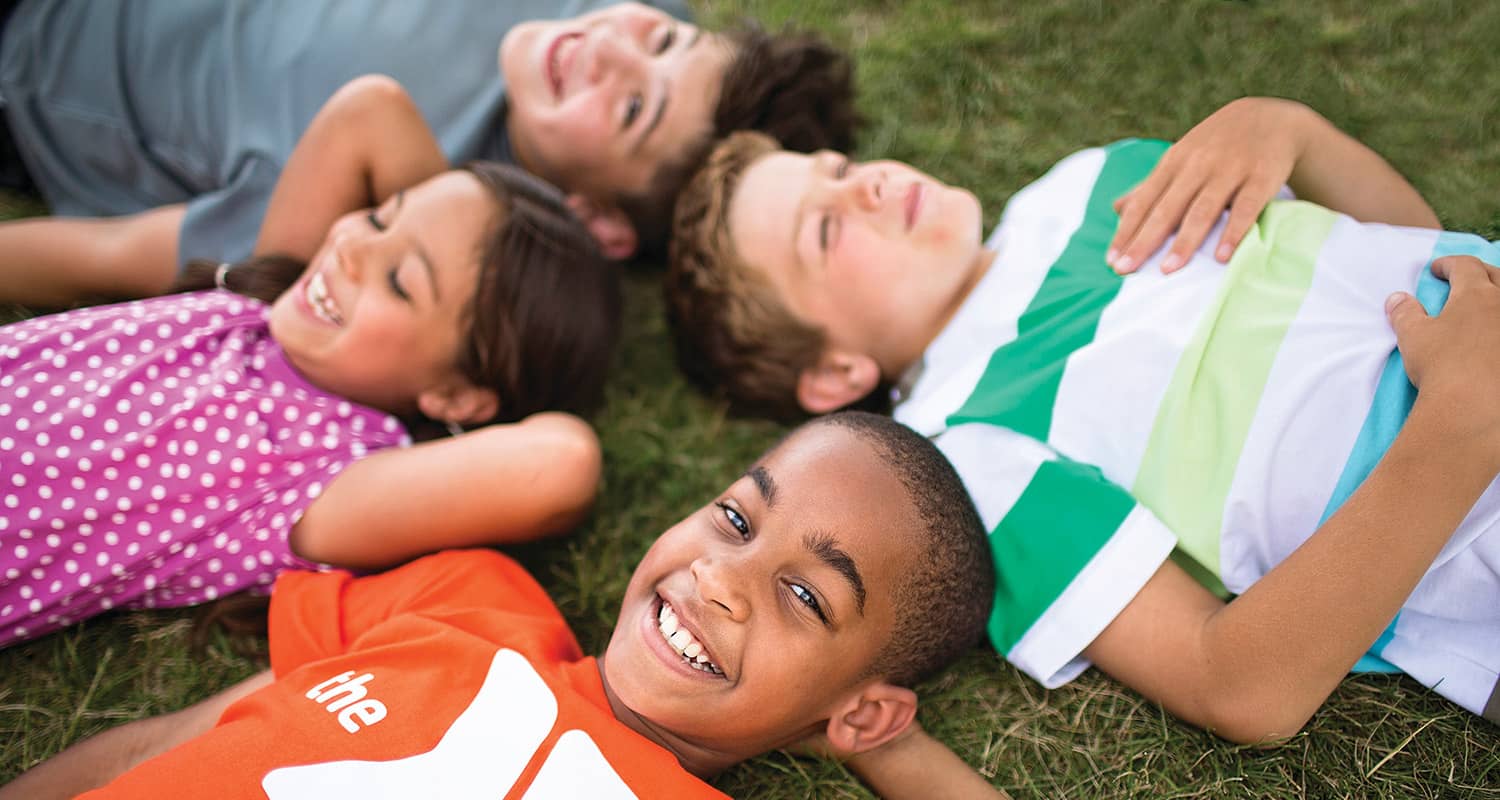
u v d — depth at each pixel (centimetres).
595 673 137
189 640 162
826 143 215
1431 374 129
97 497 154
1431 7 219
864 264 172
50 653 161
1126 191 170
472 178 178
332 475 162
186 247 192
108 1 203
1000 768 149
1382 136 202
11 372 159
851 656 131
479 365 178
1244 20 223
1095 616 140
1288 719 131
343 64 202
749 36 213
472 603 148
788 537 128
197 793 118
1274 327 143
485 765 123
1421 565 125
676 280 195
